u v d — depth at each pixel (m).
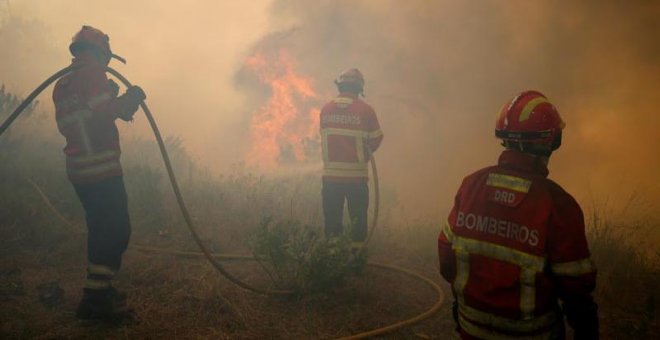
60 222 4.75
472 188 2.04
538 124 1.90
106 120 3.26
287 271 4.11
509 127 1.95
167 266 4.33
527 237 1.79
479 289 1.88
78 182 3.24
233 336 3.29
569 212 1.76
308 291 3.97
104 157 3.26
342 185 4.68
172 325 3.35
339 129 4.68
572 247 1.73
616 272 4.99
